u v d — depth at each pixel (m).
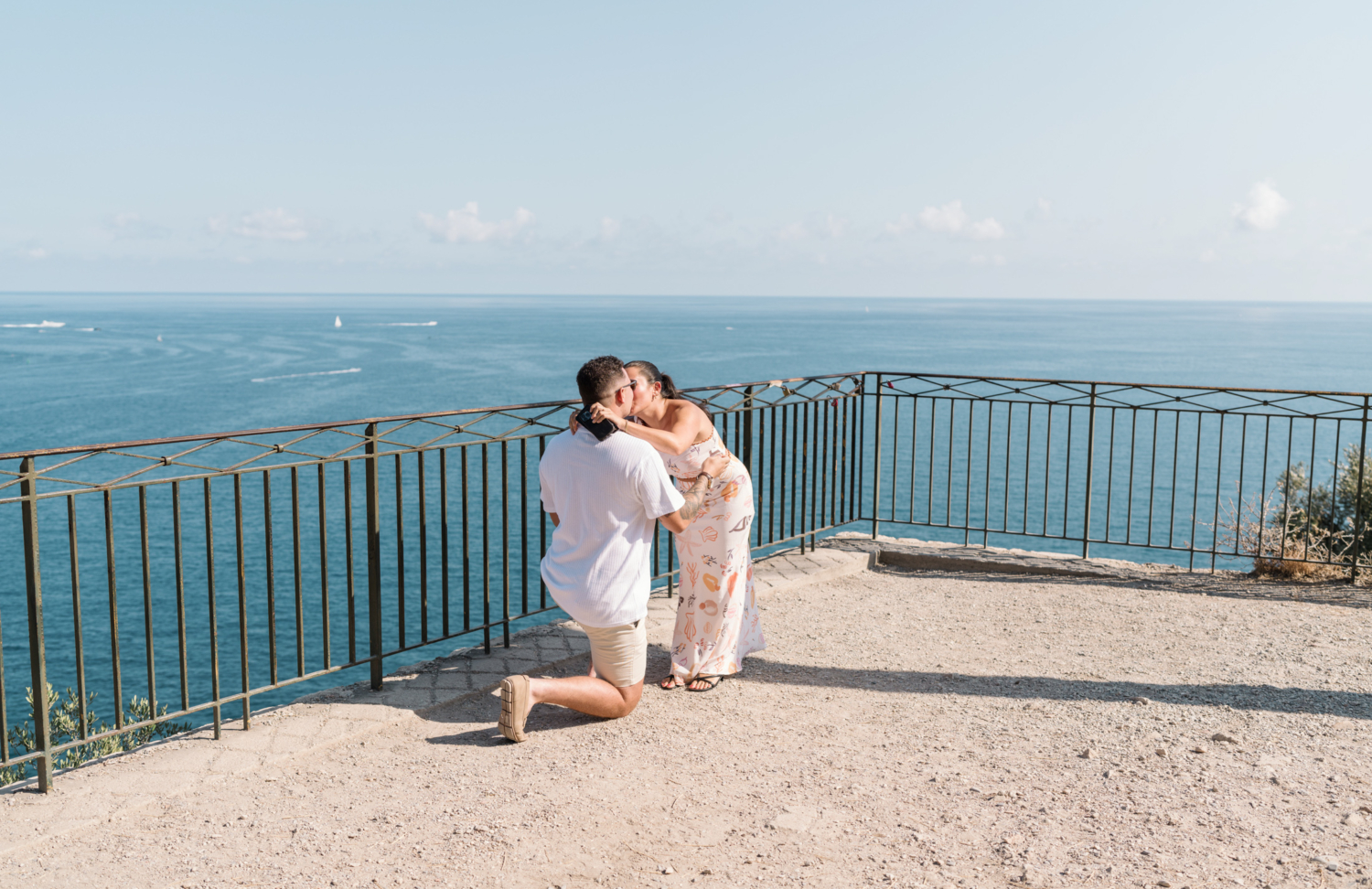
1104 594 5.77
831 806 3.10
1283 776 3.26
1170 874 2.62
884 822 2.98
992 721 3.85
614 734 3.76
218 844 2.88
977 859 2.73
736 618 4.29
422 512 4.34
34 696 3.15
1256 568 6.29
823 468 6.77
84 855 2.81
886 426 58.22
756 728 3.81
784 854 2.79
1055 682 4.29
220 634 26.38
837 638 5.00
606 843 2.87
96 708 20.95
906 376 6.88
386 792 3.25
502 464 4.66
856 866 2.71
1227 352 160.25
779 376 115.88
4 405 86.50
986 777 3.30
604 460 3.63
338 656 22.69
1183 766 3.35
